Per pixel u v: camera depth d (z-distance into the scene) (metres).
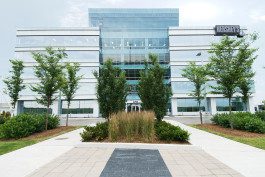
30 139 16.05
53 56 22.38
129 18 60.22
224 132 18.34
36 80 53.53
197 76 29.31
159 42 58.66
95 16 60.38
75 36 56.12
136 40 58.59
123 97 16.70
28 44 55.31
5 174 6.86
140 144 11.34
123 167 7.66
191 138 14.62
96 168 7.53
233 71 19.81
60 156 9.37
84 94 53.91
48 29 55.84
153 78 17.84
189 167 7.67
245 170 7.30
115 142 12.30
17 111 52.75
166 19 60.47
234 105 54.19
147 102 17.53
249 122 18.70
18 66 37.75
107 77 16.56
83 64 55.19
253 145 12.29
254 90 53.19
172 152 10.33
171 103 54.44
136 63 57.56
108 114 16.08
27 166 7.78
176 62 55.88
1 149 11.63
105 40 58.19
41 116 21.62
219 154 9.87
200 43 56.47
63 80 23.11
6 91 37.75
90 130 13.34
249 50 20.47
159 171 7.18
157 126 14.70
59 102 53.00
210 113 53.66
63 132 19.00
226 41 20.41
